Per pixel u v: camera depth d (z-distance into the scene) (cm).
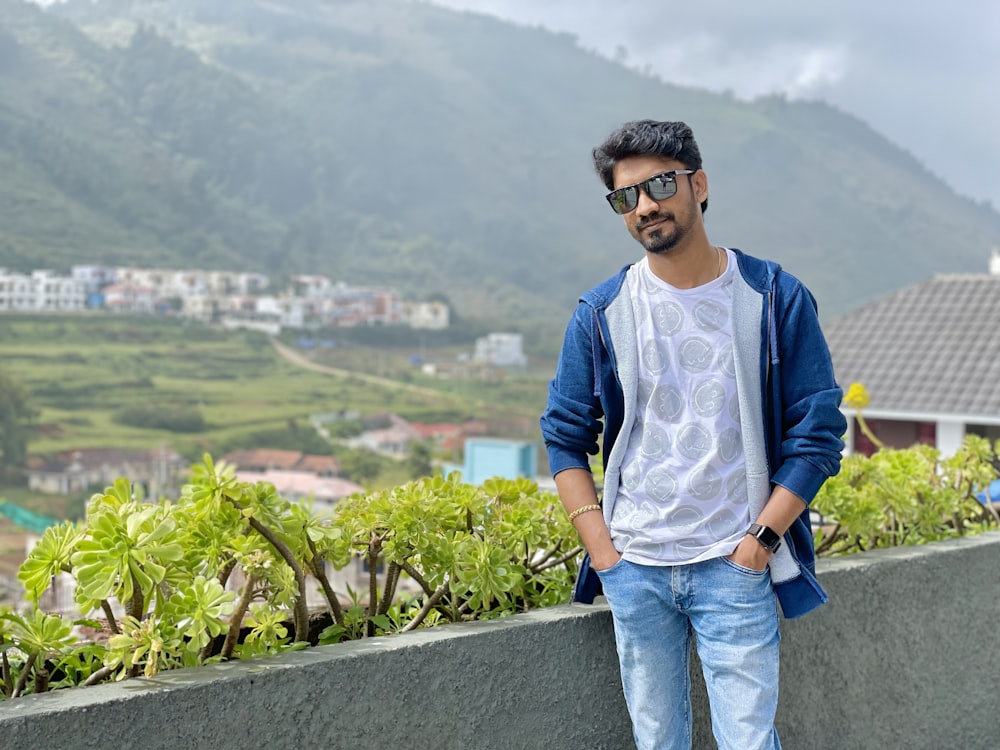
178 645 194
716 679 213
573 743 233
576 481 226
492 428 18762
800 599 217
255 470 15012
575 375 227
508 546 255
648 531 214
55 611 206
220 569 211
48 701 164
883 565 303
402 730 203
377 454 16562
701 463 212
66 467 14125
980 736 337
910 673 311
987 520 423
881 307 2736
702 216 218
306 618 223
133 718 167
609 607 243
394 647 203
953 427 2245
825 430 210
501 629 221
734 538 211
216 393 18600
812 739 280
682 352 215
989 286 2717
